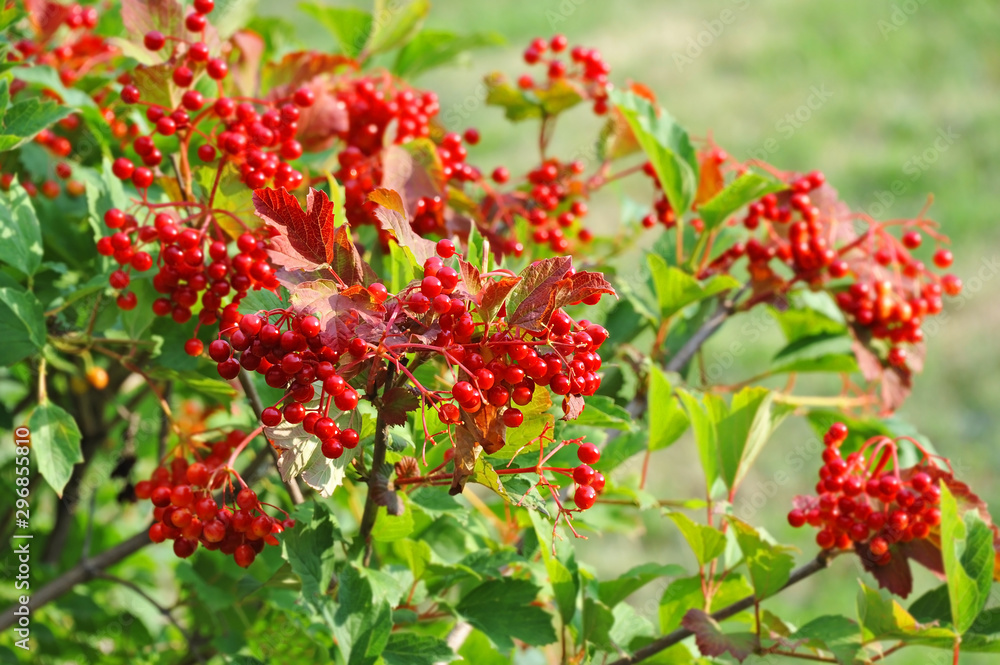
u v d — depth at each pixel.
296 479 1.56
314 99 1.61
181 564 1.67
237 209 1.54
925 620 1.58
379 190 1.47
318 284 1.43
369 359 1.45
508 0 6.09
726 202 1.68
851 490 1.56
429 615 1.59
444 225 1.61
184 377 1.58
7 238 1.58
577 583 1.57
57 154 1.69
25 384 1.76
